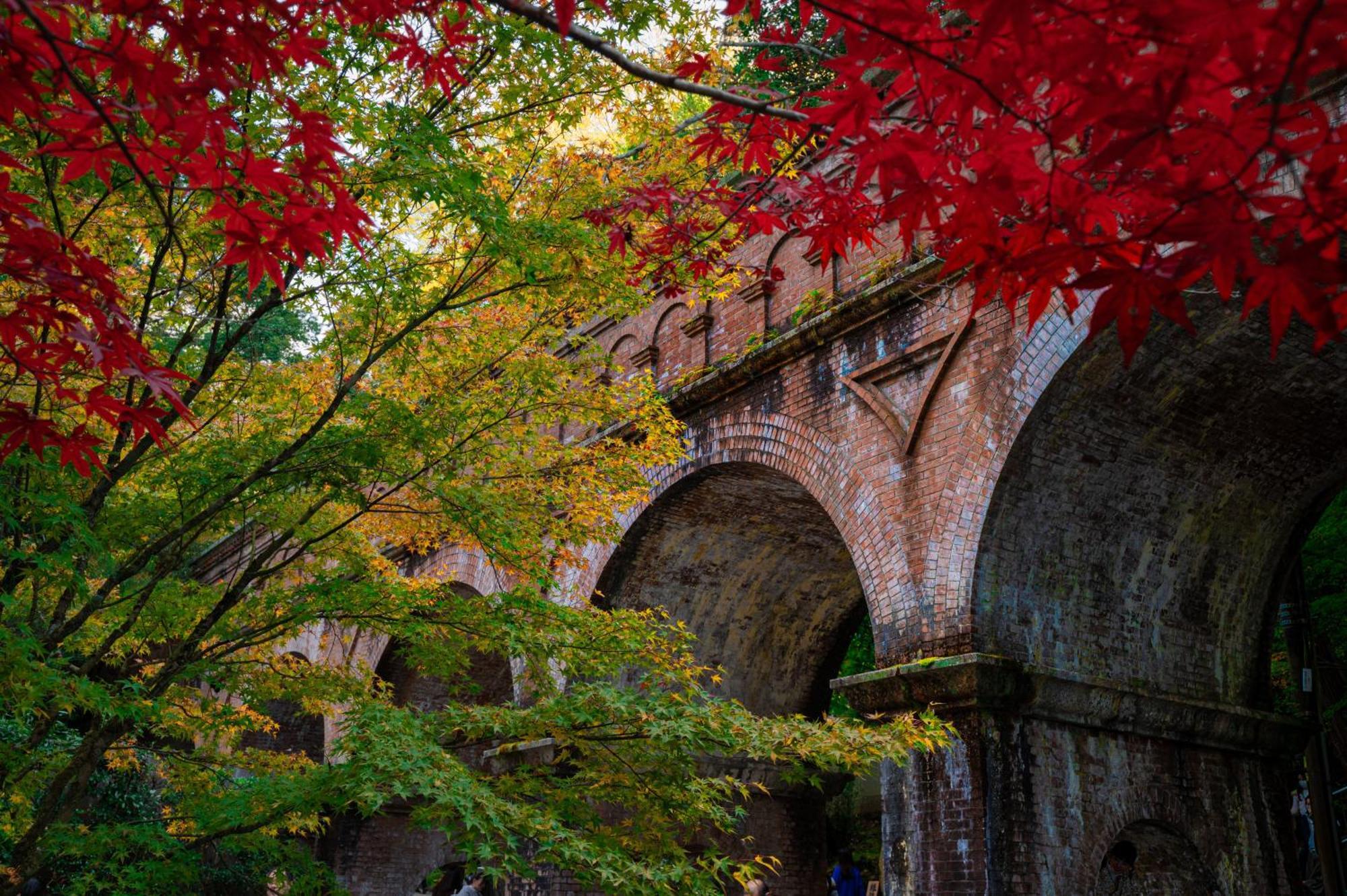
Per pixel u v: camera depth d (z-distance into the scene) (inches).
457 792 232.8
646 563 554.3
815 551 576.7
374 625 303.1
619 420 337.7
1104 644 392.2
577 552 564.1
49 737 392.8
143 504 281.6
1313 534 553.0
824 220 132.8
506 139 271.1
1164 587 415.5
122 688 270.4
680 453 353.1
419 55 142.0
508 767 510.6
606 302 287.3
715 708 283.1
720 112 128.3
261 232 113.8
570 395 321.7
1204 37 75.7
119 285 256.4
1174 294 84.4
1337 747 570.6
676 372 544.4
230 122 101.8
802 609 606.9
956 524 371.6
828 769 288.7
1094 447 374.6
